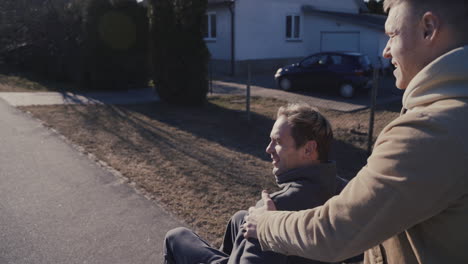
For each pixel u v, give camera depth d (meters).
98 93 12.67
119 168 5.19
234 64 19.61
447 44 0.98
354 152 6.88
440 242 0.95
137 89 14.15
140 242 3.36
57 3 15.16
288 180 1.65
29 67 17.23
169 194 4.42
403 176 0.89
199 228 3.67
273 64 21.52
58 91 12.72
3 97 10.38
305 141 1.63
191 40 10.26
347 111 10.46
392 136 0.95
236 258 1.49
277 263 1.39
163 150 6.26
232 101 11.88
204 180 4.95
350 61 12.80
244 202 4.33
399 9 1.06
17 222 3.62
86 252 3.18
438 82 0.94
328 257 1.04
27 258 3.06
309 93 13.73
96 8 12.91
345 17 21.17
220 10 19.86
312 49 22.89
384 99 12.64
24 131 6.89
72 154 5.72
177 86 10.51
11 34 17.09
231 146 6.88
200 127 8.25
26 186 4.46
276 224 1.20
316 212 1.09
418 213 0.90
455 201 0.90
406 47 1.04
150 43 10.85
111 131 7.36
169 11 10.22
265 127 8.57
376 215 0.93
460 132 0.86
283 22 21.67
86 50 13.20
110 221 3.71
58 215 3.79
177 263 1.88
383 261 1.15
